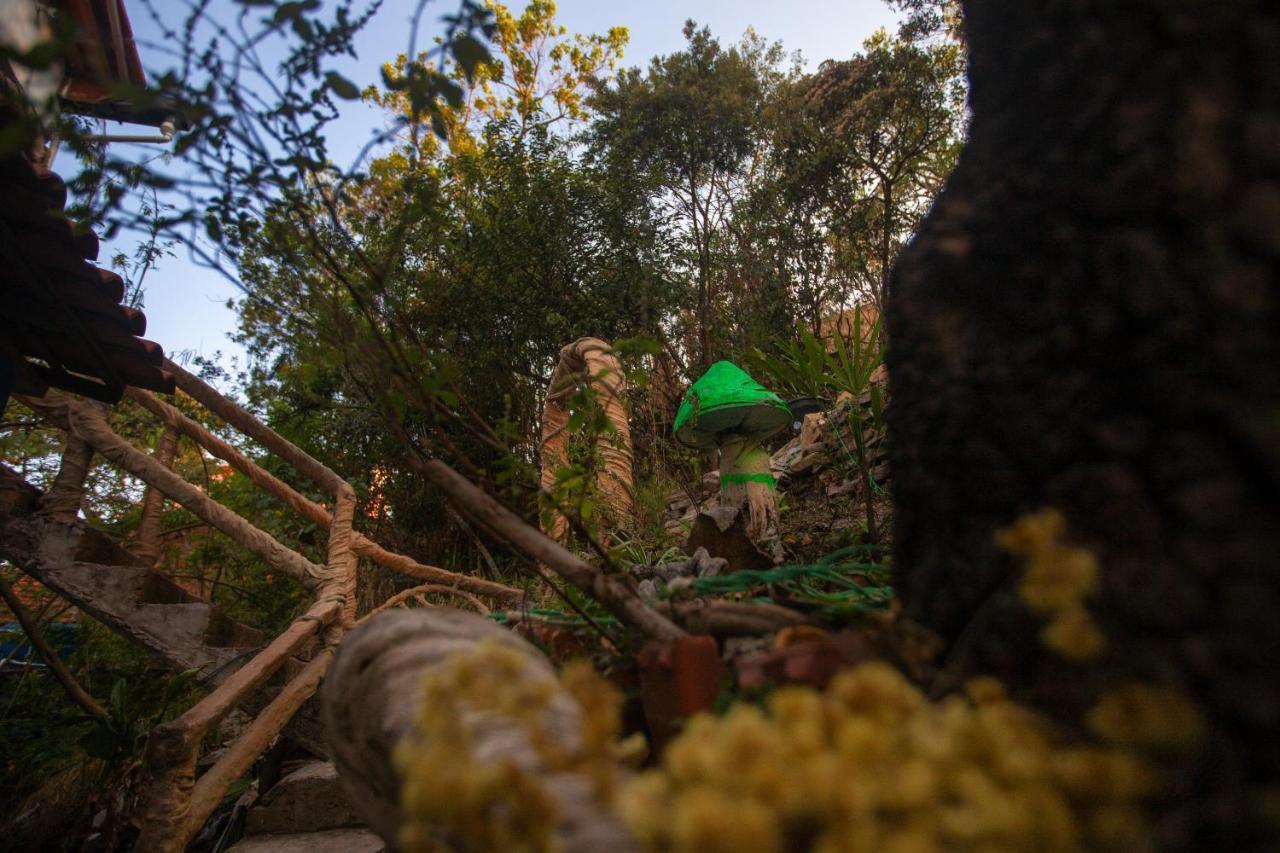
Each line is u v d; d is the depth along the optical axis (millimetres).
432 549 10367
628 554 3844
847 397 6766
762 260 15188
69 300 3516
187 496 4277
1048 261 807
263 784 4359
